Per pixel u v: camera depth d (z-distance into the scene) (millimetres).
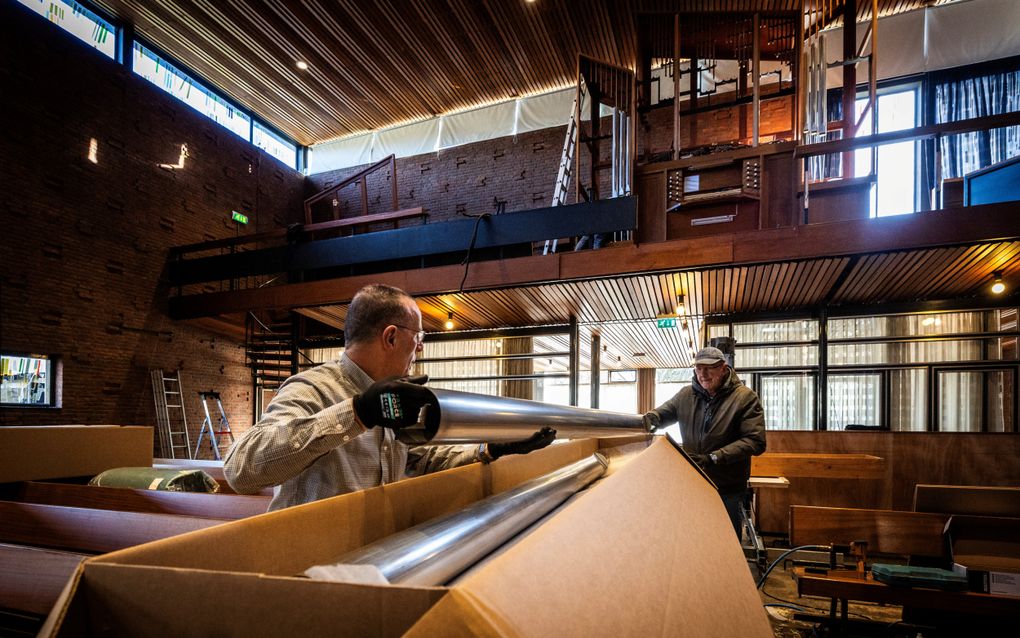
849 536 2418
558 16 7859
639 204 5426
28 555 1229
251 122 10438
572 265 5523
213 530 438
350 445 1088
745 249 4914
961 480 4680
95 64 7625
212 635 298
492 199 10125
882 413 6133
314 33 8219
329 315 7742
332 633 271
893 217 4516
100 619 324
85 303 7336
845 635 2307
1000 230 4227
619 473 724
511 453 979
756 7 7414
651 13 5582
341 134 11398
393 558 476
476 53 8742
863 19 8164
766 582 3652
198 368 8797
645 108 5922
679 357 12164
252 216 10062
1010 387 5738
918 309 6074
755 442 2760
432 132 10766
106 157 7707
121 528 1346
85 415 7234
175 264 8305
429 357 8484
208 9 7758
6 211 6586
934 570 2166
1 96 6602
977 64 7641
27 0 7008
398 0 7562
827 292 5859
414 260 7020
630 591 388
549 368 12336
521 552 327
